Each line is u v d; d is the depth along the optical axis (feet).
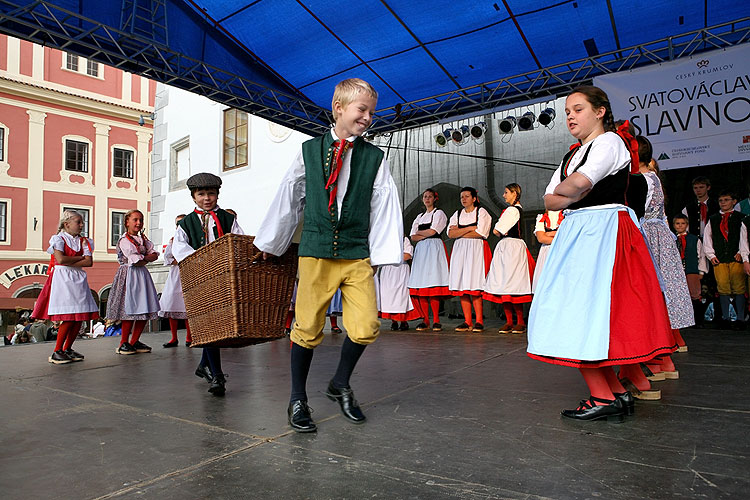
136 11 16.92
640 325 6.37
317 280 6.91
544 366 11.32
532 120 24.34
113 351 16.63
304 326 6.91
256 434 6.57
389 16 18.81
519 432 6.44
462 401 8.21
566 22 18.98
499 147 26.94
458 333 19.30
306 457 5.64
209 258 7.07
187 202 40.50
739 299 19.04
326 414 7.55
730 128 18.51
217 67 20.30
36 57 62.28
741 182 21.01
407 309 21.04
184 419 7.43
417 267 20.76
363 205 7.00
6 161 60.44
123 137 69.31
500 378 10.07
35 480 5.07
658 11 18.31
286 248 6.98
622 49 19.94
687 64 19.15
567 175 6.95
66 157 64.69
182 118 41.32
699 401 7.89
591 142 6.85
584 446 5.83
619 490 4.57
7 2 14.61
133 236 16.38
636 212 7.45
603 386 6.91
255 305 6.84
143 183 70.74
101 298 66.49
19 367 13.14
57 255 14.20
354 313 7.09
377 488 4.72
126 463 5.54
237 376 11.08
